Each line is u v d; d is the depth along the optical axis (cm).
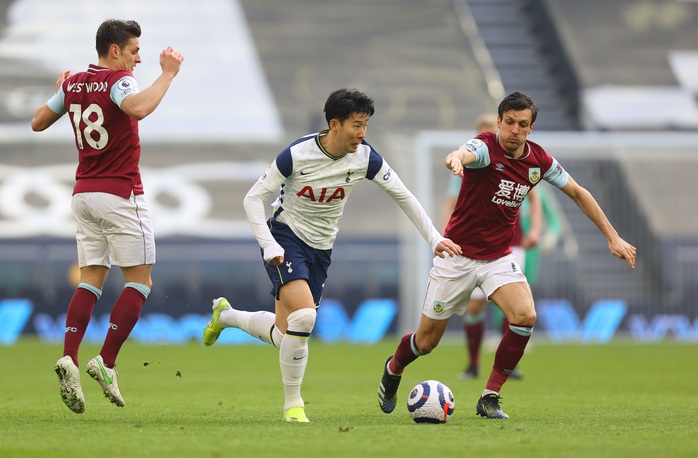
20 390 3325
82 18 11438
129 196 2278
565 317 7731
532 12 11775
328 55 11231
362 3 12206
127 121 2262
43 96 10300
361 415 2433
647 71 10531
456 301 2400
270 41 11412
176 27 11488
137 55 2327
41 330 7719
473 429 2023
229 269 8006
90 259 2325
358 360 5088
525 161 2338
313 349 6103
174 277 7931
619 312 7775
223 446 1717
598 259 7931
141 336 7688
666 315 7800
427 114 10256
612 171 8394
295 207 2250
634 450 1688
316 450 1669
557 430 2014
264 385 3603
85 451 1655
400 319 7838
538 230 3916
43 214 8762
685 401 2927
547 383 3712
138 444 1744
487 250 2378
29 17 11369
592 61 10612
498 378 2358
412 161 8962
